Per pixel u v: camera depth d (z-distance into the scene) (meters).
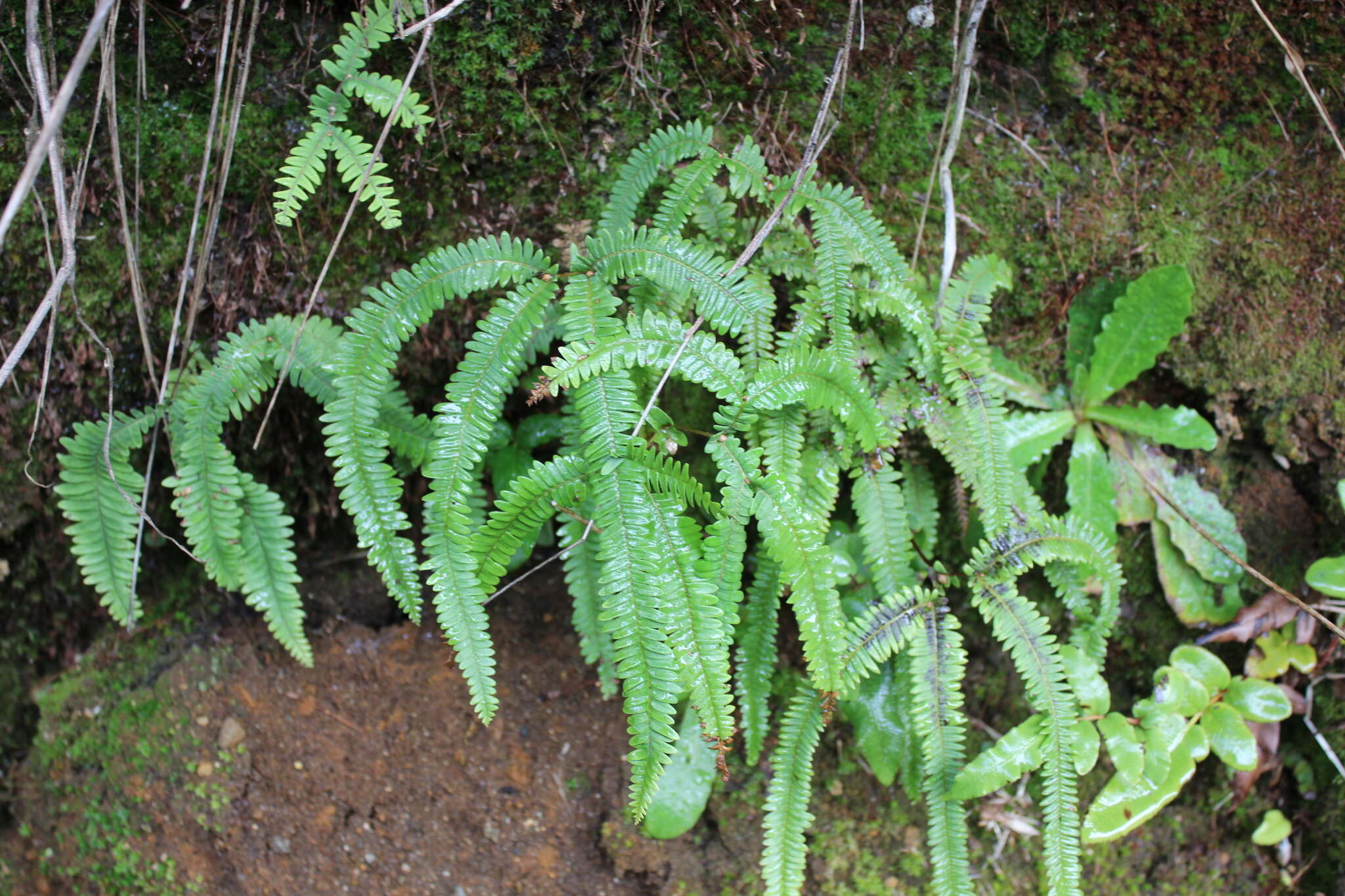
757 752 2.12
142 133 2.07
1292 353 2.33
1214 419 2.42
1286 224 2.31
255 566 1.99
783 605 2.46
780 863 2.05
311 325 1.96
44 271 2.11
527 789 2.43
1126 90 2.29
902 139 2.26
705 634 1.67
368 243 2.18
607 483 1.69
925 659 2.03
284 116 2.10
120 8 2.00
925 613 2.03
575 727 2.47
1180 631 2.46
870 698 2.18
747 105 2.21
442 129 2.10
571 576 2.07
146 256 2.14
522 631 2.52
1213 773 2.47
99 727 2.39
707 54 2.15
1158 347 2.23
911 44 2.22
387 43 2.03
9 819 2.44
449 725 2.46
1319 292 2.31
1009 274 2.18
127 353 2.21
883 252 1.98
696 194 1.92
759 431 1.95
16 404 2.21
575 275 1.83
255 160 2.11
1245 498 2.45
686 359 1.78
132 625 1.98
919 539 2.26
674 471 1.71
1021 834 2.43
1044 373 2.39
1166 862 2.48
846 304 1.94
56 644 2.54
